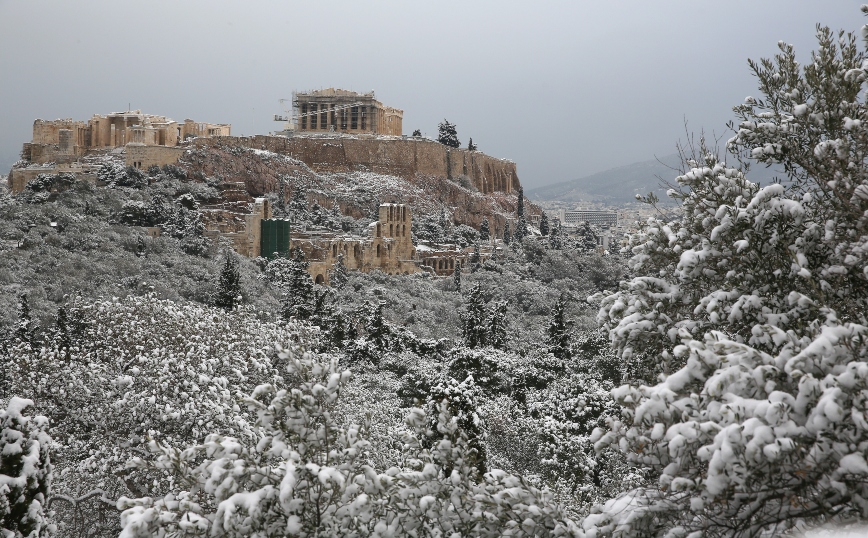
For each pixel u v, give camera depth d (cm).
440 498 1280
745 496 1041
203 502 1503
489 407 3981
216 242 12450
